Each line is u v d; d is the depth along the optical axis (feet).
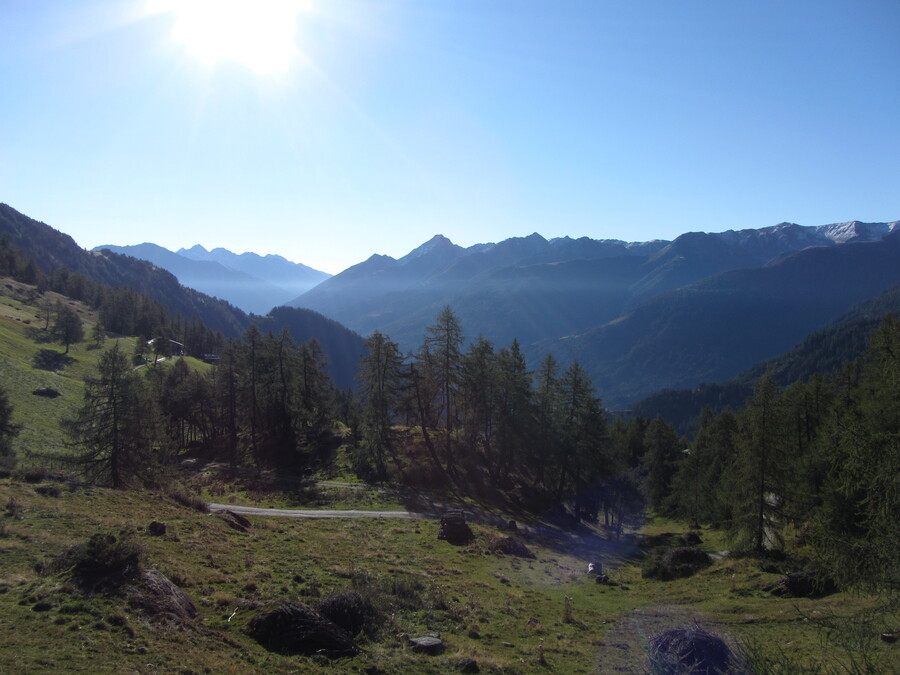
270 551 79.71
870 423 54.60
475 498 164.25
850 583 39.68
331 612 52.75
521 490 176.76
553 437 167.53
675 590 88.99
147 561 54.34
